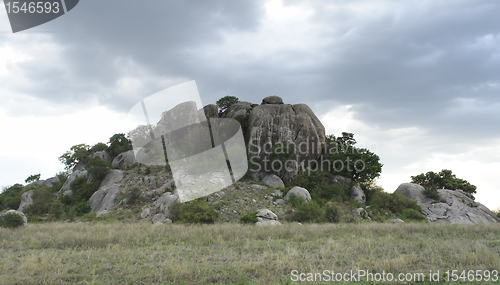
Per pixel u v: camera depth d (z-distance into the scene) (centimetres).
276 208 2602
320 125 4366
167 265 818
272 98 4847
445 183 4172
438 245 1052
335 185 3481
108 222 2200
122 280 712
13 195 4791
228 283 698
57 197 3788
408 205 3312
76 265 845
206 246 1144
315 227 1584
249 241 1200
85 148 5034
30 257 910
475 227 1569
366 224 1788
